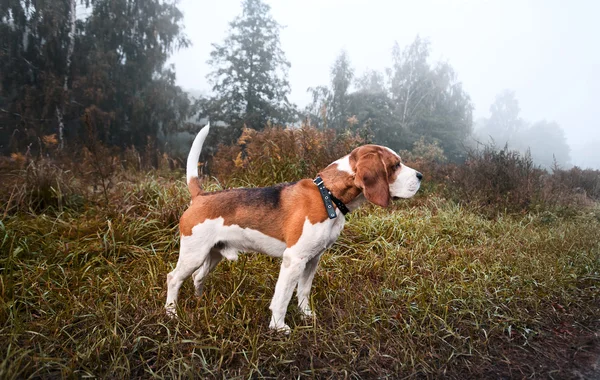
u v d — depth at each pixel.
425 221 5.46
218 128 23.09
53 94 15.83
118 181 5.99
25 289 2.89
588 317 3.13
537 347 2.70
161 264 3.55
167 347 2.38
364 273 3.90
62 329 2.46
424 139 36.75
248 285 3.40
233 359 2.40
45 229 3.96
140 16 20.72
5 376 1.97
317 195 2.66
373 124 33.88
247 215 2.71
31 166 5.00
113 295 3.02
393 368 2.40
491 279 3.64
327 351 2.49
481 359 2.52
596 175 11.78
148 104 20.25
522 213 6.67
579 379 2.33
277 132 6.63
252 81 25.55
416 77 44.38
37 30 16.88
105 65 17.91
